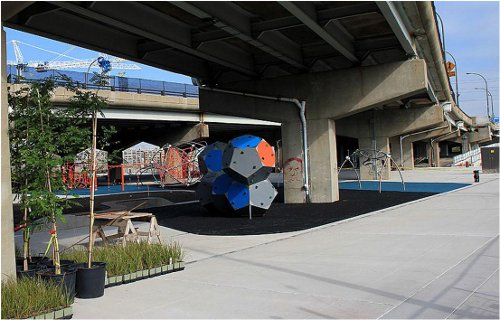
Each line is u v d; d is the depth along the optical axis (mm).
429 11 16797
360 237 11344
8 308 5316
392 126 42688
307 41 19078
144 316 5742
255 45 16781
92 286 6555
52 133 6922
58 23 14352
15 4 6965
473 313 5457
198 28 16234
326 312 5664
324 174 21391
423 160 86812
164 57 19688
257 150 15883
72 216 15875
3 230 6371
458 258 8477
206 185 17859
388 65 19734
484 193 22703
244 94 22547
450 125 61406
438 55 26328
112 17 12891
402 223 13555
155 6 13734
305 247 10305
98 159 7801
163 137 51719
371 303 5957
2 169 6445
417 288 6574
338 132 44125
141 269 7691
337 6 14391
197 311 5898
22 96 7184
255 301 6242
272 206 20453
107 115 38750
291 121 21844
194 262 9039
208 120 49031
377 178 42125
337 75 20828
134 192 30000
